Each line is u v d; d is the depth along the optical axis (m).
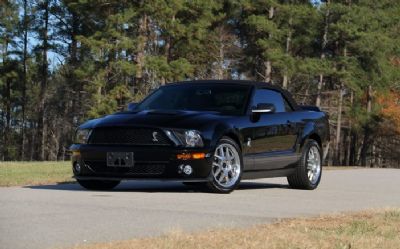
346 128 65.31
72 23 54.94
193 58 51.47
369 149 72.50
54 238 6.30
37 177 14.56
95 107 42.97
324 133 13.71
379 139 69.81
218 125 11.02
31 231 6.69
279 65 49.38
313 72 50.94
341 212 8.95
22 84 61.22
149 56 44.06
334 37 53.59
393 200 11.12
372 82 55.59
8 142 65.25
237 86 12.31
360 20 52.81
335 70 51.94
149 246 5.83
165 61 44.00
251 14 52.12
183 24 47.03
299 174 12.94
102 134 10.94
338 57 52.81
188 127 10.72
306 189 13.13
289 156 12.63
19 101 64.62
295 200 10.59
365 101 62.81
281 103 12.91
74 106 57.31
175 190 11.67
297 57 53.00
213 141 10.82
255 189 12.68
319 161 13.45
